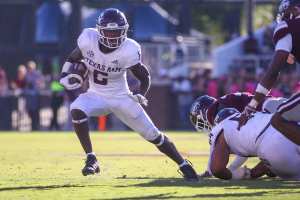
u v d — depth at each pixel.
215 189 20.94
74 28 75.50
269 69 21.53
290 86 62.94
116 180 23.44
